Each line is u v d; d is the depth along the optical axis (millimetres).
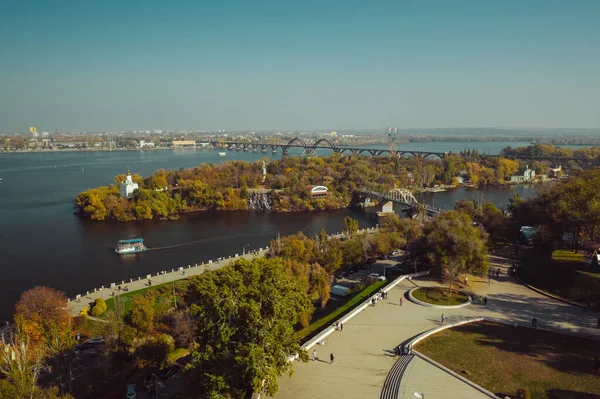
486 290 112000
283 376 71312
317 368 73938
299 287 74562
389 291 113562
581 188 125812
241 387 64688
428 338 83938
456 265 109125
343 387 67688
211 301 63750
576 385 65812
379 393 65812
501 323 91000
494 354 76625
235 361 61031
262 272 70438
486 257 112938
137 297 116312
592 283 106500
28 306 97625
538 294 108688
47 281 149625
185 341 93562
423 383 67125
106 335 87812
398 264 150125
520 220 172000
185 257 178875
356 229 176000
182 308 104500
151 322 92938
